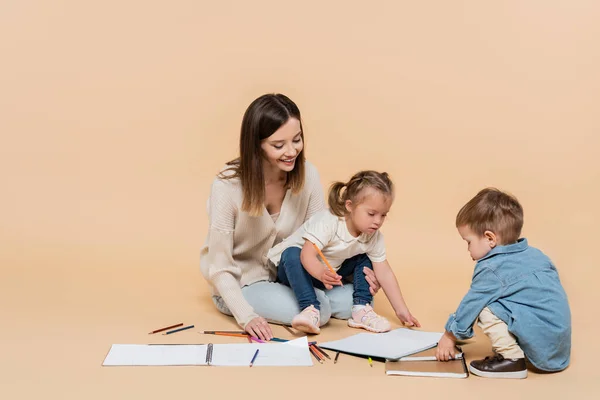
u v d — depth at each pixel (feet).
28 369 7.45
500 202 7.47
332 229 8.80
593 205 12.38
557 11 12.93
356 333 8.73
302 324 8.40
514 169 12.93
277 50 13.14
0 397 6.81
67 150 12.85
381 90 13.12
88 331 8.60
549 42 12.98
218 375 7.32
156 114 13.05
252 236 9.12
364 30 13.08
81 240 11.75
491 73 13.03
